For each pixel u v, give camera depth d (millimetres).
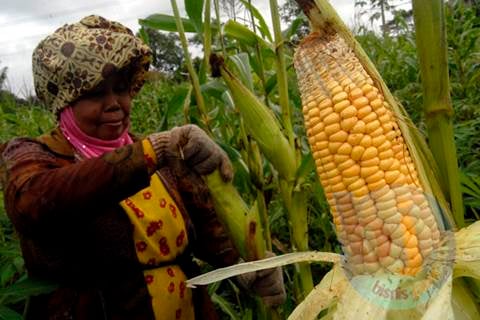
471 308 1515
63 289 2223
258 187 2508
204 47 2498
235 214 2037
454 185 1569
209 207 2428
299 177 2164
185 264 2375
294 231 2211
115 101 2201
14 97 7883
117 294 2209
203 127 2621
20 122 5887
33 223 1933
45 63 2158
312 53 1471
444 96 1553
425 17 1541
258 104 2129
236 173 2576
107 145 2287
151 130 6211
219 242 2455
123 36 2168
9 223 3805
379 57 6160
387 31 7262
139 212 2193
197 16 2502
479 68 4832
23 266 3053
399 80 5676
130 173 1837
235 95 2113
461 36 5125
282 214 3254
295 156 2205
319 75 1446
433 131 1576
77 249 2154
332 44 1464
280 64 2215
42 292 2125
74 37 2148
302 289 2557
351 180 1423
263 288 2223
